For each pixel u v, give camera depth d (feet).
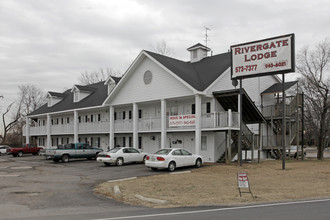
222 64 94.38
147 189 45.11
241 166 75.46
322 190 43.75
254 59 74.23
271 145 104.83
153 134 105.40
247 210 31.24
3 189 46.93
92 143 131.75
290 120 102.78
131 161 85.61
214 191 43.24
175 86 89.61
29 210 32.12
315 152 195.62
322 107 115.03
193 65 106.01
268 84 111.65
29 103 243.60
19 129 258.37
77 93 135.13
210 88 85.61
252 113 90.63
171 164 69.67
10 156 139.13
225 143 84.74
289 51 69.67
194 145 91.97
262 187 46.42
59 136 151.23
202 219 27.25
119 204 35.32
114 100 108.99
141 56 97.91
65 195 41.60
